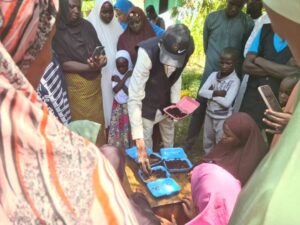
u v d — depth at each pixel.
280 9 0.49
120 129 3.14
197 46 5.80
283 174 0.43
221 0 5.07
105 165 0.52
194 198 1.62
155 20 4.87
